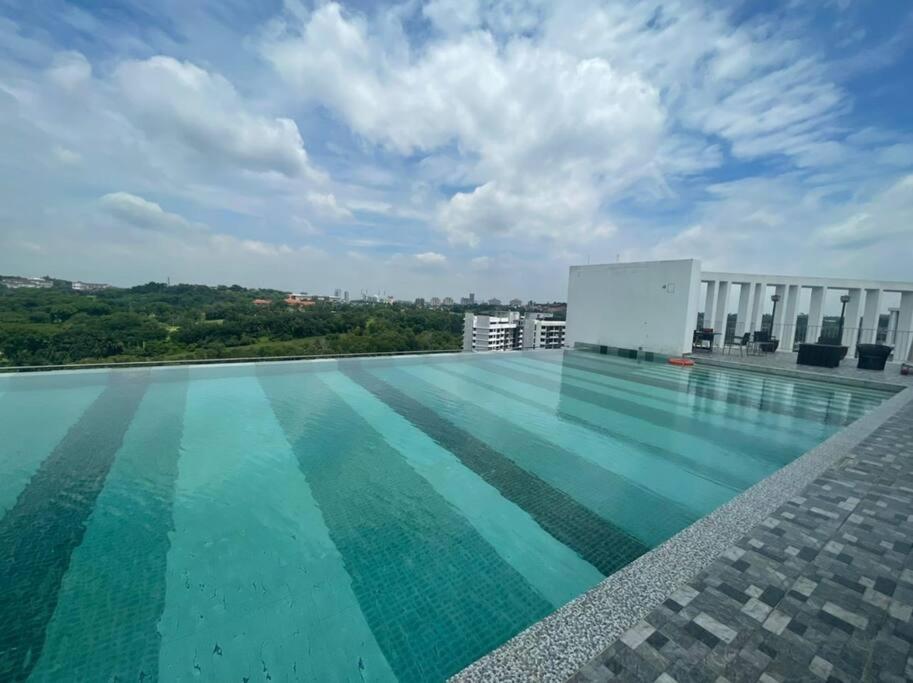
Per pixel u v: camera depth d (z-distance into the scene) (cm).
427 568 232
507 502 314
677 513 303
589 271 1227
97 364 744
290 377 793
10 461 371
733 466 392
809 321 1202
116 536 258
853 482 286
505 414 561
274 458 391
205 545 250
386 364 991
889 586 175
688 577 182
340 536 263
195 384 705
